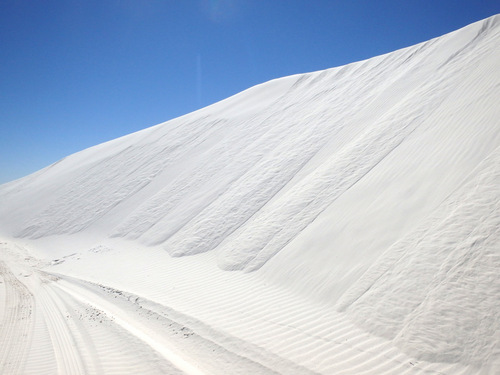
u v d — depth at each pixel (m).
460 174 6.70
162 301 8.46
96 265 14.38
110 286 10.79
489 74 10.19
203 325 6.71
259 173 16.00
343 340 5.24
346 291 6.41
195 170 21.72
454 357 4.13
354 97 19.50
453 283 4.88
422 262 5.57
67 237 22.23
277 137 20.12
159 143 32.12
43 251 20.44
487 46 13.81
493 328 4.07
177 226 15.42
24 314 9.04
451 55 15.90
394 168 9.14
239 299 7.70
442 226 5.88
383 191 8.48
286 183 13.87
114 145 43.22
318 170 12.67
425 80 14.65
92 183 30.80
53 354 6.29
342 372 4.54
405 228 6.68
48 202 31.64
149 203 20.33
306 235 9.07
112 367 5.51
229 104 35.50
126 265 13.12
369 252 6.86
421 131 10.09
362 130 13.93
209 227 13.46
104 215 22.94
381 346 4.84
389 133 11.48
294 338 5.63
